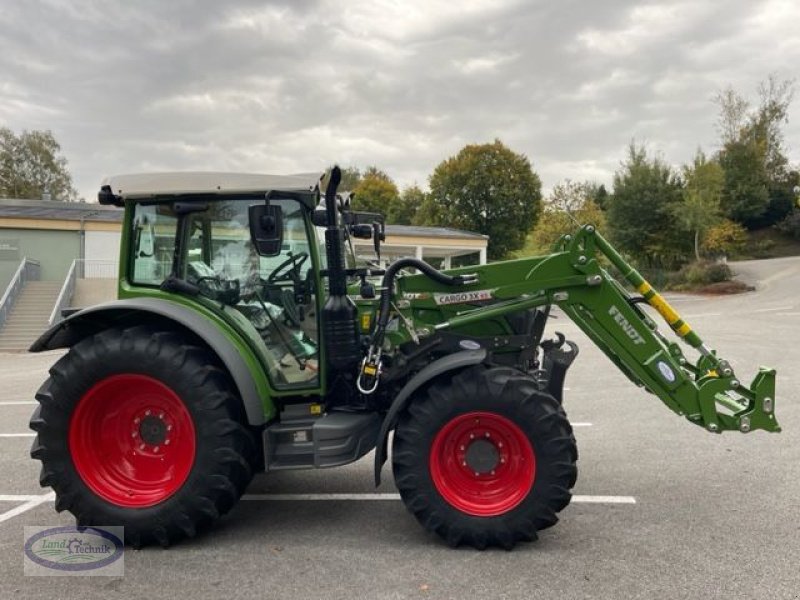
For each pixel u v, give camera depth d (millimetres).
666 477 4656
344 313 3734
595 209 34000
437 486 3500
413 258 3918
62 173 55750
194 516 3545
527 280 3934
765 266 31594
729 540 3529
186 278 3840
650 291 3867
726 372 3795
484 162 44281
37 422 3637
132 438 3771
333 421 3721
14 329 19344
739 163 40156
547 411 3430
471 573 3182
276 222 3479
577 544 3512
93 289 22047
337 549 3516
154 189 3715
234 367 3541
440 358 3896
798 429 5945
